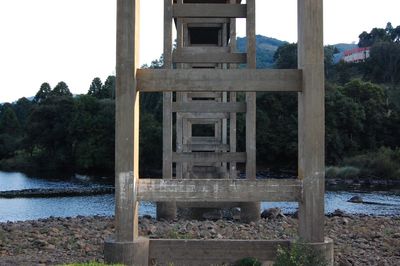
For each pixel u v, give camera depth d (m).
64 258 10.49
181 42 18.44
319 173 7.93
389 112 65.12
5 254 11.03
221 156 16.83
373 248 11.86
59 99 69.75
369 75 95.56
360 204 28.97
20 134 84.38
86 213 25.67
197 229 13.88
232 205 16.34
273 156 60.81
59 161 63.56
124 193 7.85
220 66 21.67
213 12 16.31
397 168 48.56
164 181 7.97
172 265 8.23
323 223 7.93
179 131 20.22
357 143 62.00
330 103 61.06
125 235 7.89
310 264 7.39
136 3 7.92
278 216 18.61
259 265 8.03
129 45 7.87
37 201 31.44
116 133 7.86
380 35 113.94
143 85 8.09
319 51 7.95
